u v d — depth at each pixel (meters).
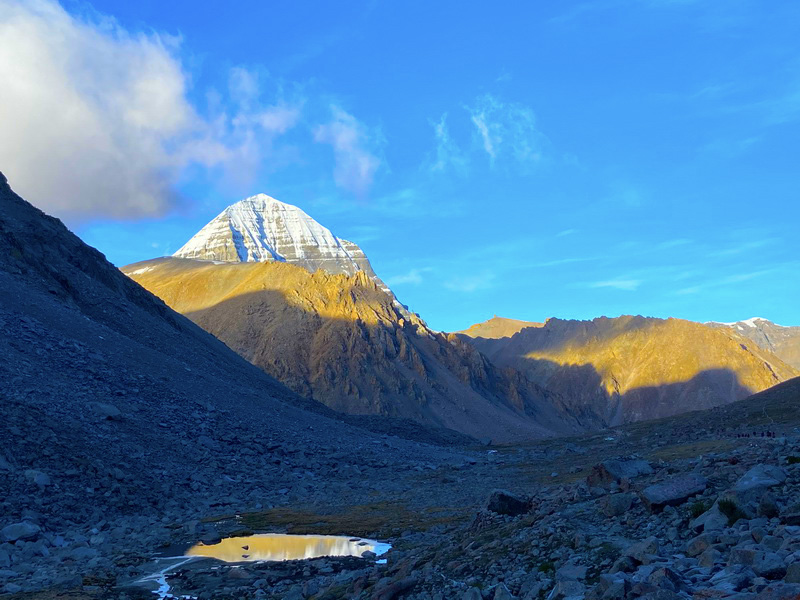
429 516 51.19
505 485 68.69
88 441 56.81
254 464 72.25
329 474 76.44
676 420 128.38
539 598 19.12
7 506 42.59
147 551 39.12
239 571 33.50
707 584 16.05
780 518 19.25
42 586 30.77
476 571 22.58
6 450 48.69
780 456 25.81
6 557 35.03
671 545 20.23
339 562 35.38
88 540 41.22
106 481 51.38
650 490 23.11
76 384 68.69
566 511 25.44
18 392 59.16
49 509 44.50
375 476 78.25
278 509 56.25
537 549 22.38
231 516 51.81
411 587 22.80
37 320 80.38
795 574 14.57
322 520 50.00
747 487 21.11
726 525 20.17
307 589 28.33
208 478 63.38
